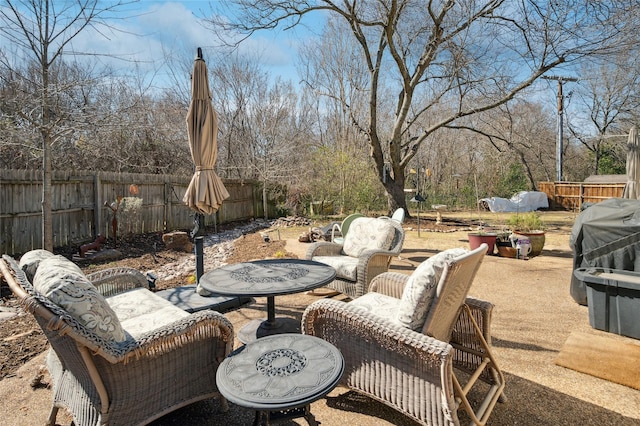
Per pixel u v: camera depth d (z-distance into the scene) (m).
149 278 3.51
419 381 1.86
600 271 3.62
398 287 2.69
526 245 6.24
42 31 4.62
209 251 7.34
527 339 3.11
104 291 2.70
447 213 14.35
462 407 2.11
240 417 2.12
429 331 1.90
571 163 22.14
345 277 3.60
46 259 1.96
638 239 3.52
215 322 1.98
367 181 12.67
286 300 4.14
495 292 4.45
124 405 1.71
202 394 2.02
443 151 19.80
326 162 12.84
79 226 6.97
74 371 1.78
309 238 7.90
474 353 2.30
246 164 15.08
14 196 5.77
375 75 10.79
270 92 16.06
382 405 2.22
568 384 2.44
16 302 4.01
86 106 5.15
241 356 1.74
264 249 7.10
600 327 3.26
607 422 2.05
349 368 2.15
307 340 1.90
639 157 6.45
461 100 10.16
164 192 9.21
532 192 16.28
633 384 2.39
